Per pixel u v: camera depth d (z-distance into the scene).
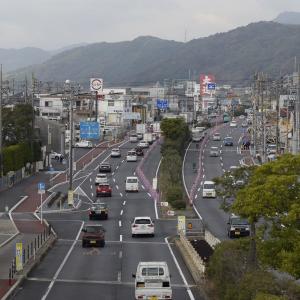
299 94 95.00
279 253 28.00
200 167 121.38
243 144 151.50
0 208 78.81
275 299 23.45
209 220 70.25
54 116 173.75
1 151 92.31
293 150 104.56
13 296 35.66
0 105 91.38
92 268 44.69
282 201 28.88
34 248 49.41
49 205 80.50
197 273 40.59
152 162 127.94
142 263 33.72
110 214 75.81
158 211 77.75
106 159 134.50
